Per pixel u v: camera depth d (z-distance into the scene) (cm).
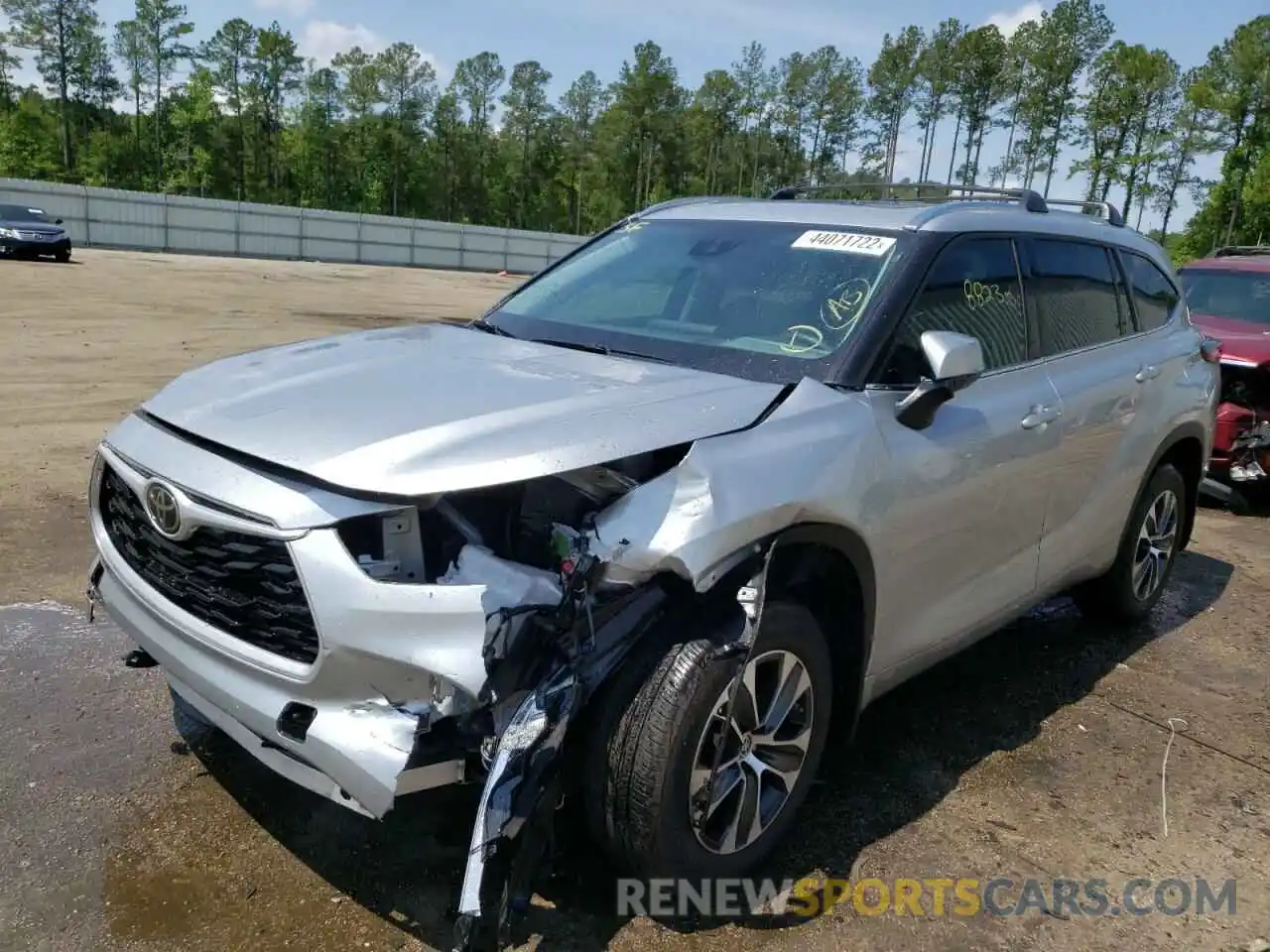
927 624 355
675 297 380
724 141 9819
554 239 5712
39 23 8569
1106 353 446
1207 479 790
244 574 264
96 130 8969
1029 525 396
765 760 300
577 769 264
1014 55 7988
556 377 313
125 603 309
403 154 9462
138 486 287
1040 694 449
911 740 400
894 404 325
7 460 708
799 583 308
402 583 246
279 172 9500
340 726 247
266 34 9106
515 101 10112
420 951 268
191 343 1405
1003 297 391
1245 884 323
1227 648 516
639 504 260
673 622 267
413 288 3303
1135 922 301
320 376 316
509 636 240
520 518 271
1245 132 6197
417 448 259
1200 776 387
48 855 296
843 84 9262
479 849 229
